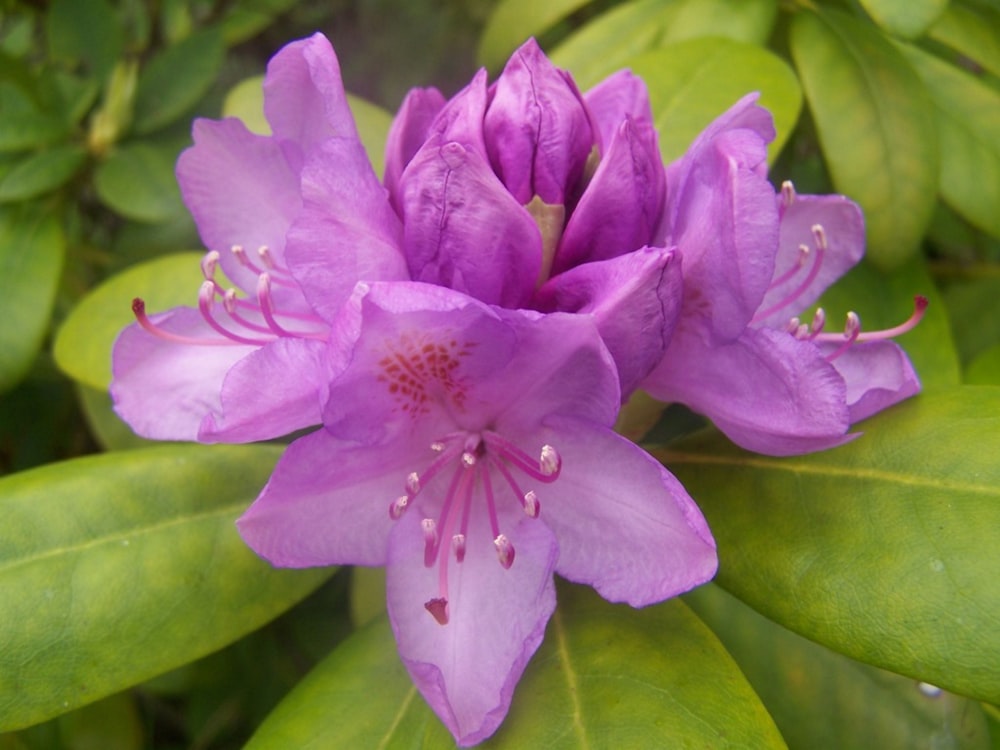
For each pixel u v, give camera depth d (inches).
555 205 6.6
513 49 11.3
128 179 10.8
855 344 7.4
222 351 7.5
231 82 14.7
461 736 6.0
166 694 11.7
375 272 6.3
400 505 6.3
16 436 11.7
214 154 7.5
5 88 11.3
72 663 7.2
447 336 6.0
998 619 6.1
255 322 7.6
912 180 9.8
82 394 10.2
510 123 6.5
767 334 6.3
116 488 7.8
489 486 6.6
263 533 6.2
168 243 11.7
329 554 6.4
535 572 6.3
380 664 7.3
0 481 7.7
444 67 15.5
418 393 6.3
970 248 11.9
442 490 6.7
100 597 7.3
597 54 11.0
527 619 6.2
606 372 6.0
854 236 7.6
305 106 7.1
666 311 6.1
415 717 6.9
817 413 6.3
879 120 9.9
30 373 11.7
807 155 11.7
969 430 6.9
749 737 6.3
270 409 6.1
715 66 10.0
